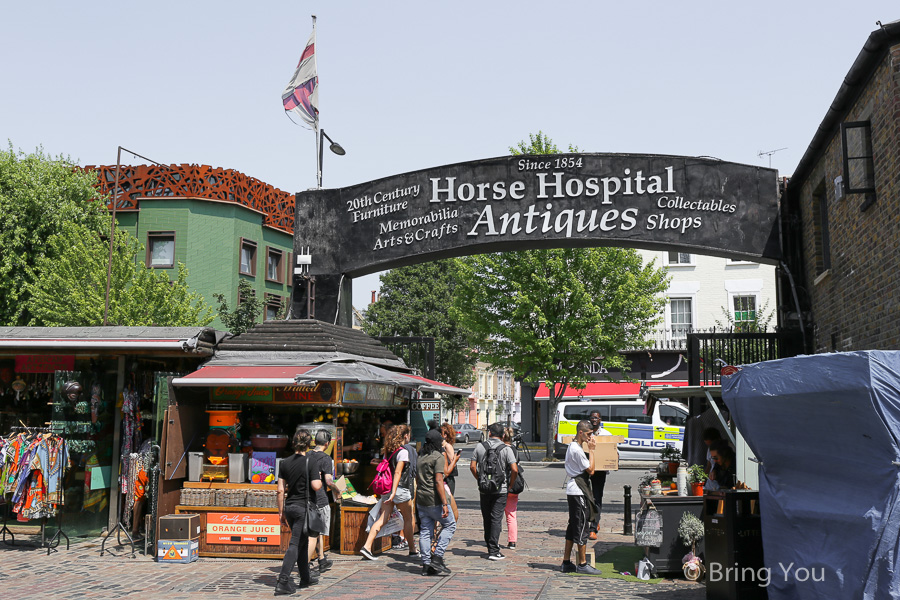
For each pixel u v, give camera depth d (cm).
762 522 642
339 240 1342
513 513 1042
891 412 531
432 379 1431
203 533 947
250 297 2842
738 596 671
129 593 753
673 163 1248
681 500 852
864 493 546
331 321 1323
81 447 1052
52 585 789
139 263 2711
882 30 802
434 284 4544
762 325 3089
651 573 834
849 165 957
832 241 1068
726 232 1228
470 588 778
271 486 945
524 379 3139
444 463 862
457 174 1303
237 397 1012
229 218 3120
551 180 1273
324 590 769
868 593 522
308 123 1437
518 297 2858
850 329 993
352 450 1124
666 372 3453
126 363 1091
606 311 2906
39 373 1121
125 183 3119
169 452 948
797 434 606
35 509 970
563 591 764
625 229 1243
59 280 2653
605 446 954
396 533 1047
